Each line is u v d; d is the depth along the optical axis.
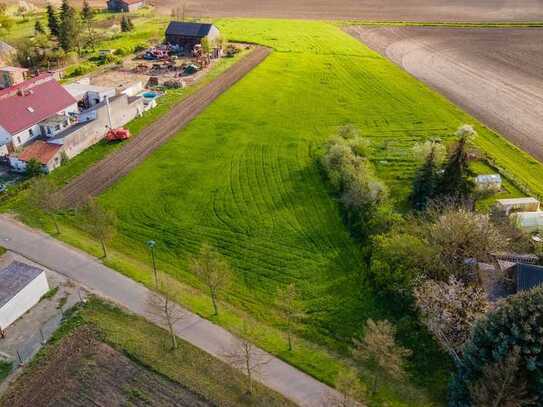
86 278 54.44
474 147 82.12
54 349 45.69
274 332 48.62
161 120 92.62
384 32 149.62
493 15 163.88
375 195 63.94
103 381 42.75
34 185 62.47
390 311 50.28
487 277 50.28
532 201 66.12
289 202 68.81
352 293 52.91
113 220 58.62
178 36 132.75
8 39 136.25
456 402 38.94
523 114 95.81
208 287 54.34
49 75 98.06
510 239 56.62
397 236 54.47
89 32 141.00
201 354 45.41
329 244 60.59
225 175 75.25
